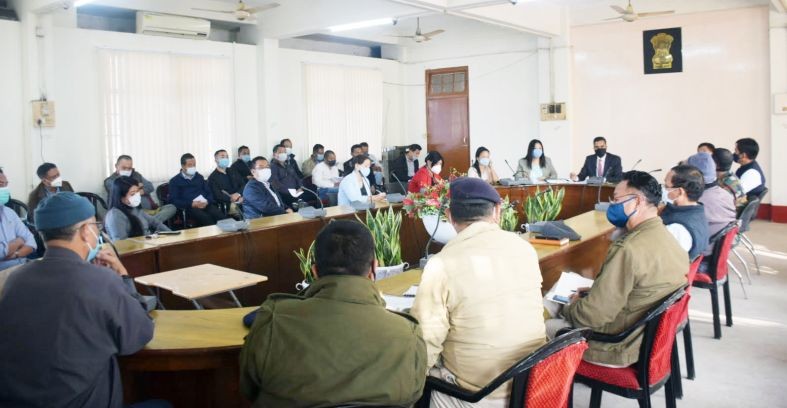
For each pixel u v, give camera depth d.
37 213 1.67
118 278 1.72
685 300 2.40
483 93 10.83
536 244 3.51
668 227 3.17
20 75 6.78
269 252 4.71
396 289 2.62
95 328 1.60
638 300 2.36
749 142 6.11
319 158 9.45
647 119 9.49
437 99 11.32
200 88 8.46
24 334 1.56
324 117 10.12
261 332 1.52
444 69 11.17
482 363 1.88
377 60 11.02
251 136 9.08
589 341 2.41
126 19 8.35
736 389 3.20
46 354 1.55
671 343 2.46
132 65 7.79
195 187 7.52
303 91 9.80
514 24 8.44
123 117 7.74
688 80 9.16
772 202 8.70
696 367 3.50
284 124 9.55
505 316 1.88
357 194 6.08
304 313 1.51
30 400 1.55
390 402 1.50
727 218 4.11
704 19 8.95
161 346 1.89
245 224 4.46
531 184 6.78
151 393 2.09
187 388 2.07
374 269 1.68
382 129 11.20
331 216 5.16
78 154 7.38
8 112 6.70
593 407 2.46
